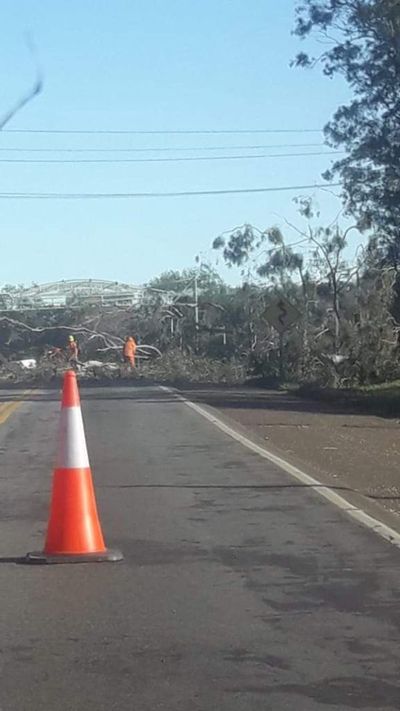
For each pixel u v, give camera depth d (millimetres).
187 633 7613
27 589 8211
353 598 8062
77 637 7574
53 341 48906
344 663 7281
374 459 12688
